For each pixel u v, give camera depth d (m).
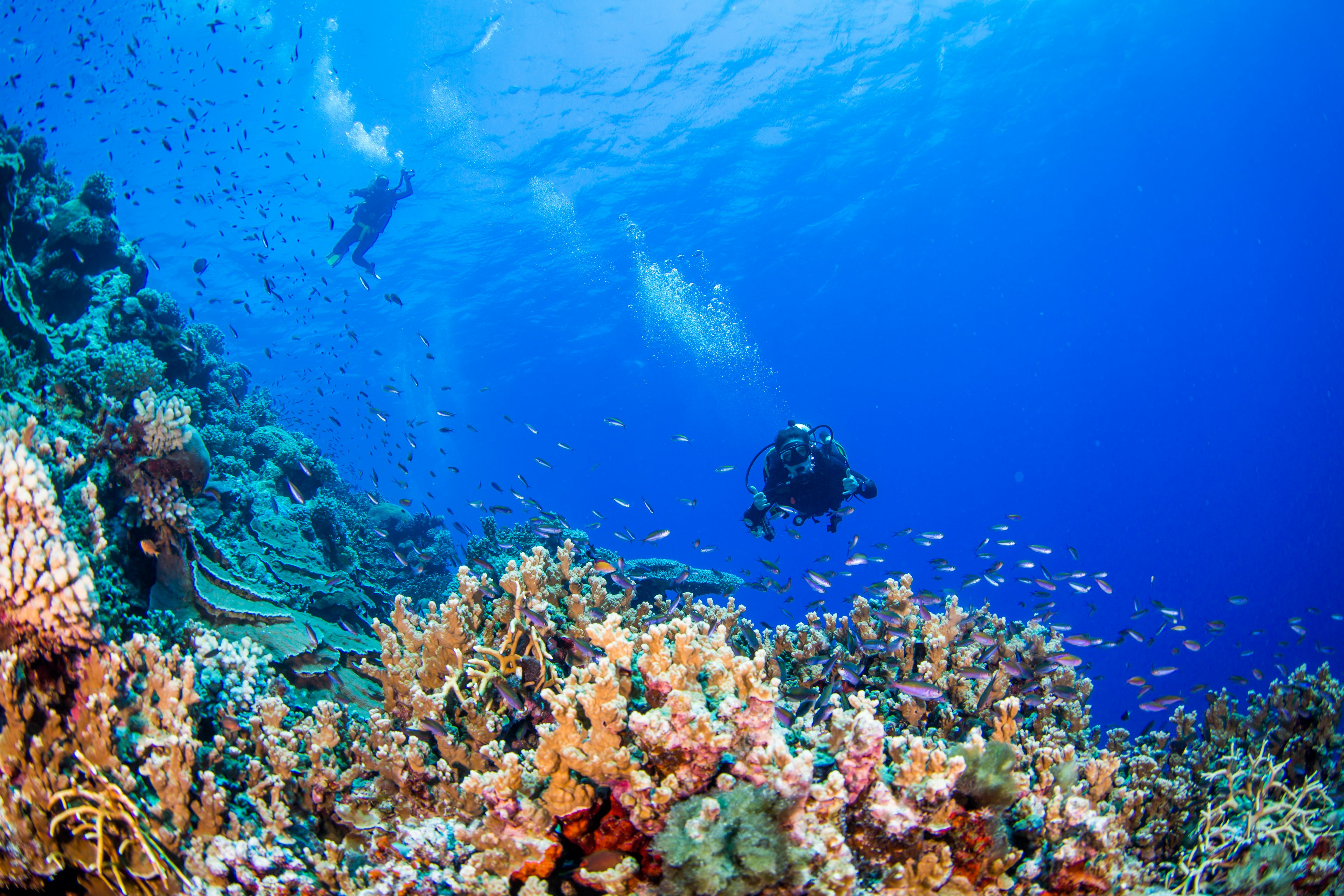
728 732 2.07
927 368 82.75
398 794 2.86
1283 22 35.62
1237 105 42.88
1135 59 35.31
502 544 8.16
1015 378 90.44
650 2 24.11
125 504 3.98
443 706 3.01
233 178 26.59
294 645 4.32
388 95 25.30
